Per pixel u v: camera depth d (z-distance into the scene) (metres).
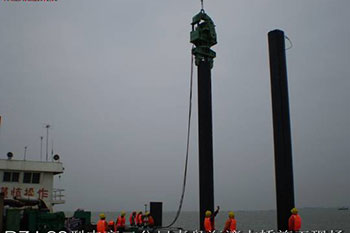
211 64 24.47
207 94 23.70
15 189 35.56
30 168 36.12
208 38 24.67
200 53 24.25
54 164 37.12
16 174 35.94
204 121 23.34
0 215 24.86
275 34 21.11
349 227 94.88
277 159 19.97
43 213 26.28
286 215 19.27
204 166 22.92
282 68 20.64
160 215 30.11
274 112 20.44
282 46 21.02
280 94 20.34
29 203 29.62
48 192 36.75
